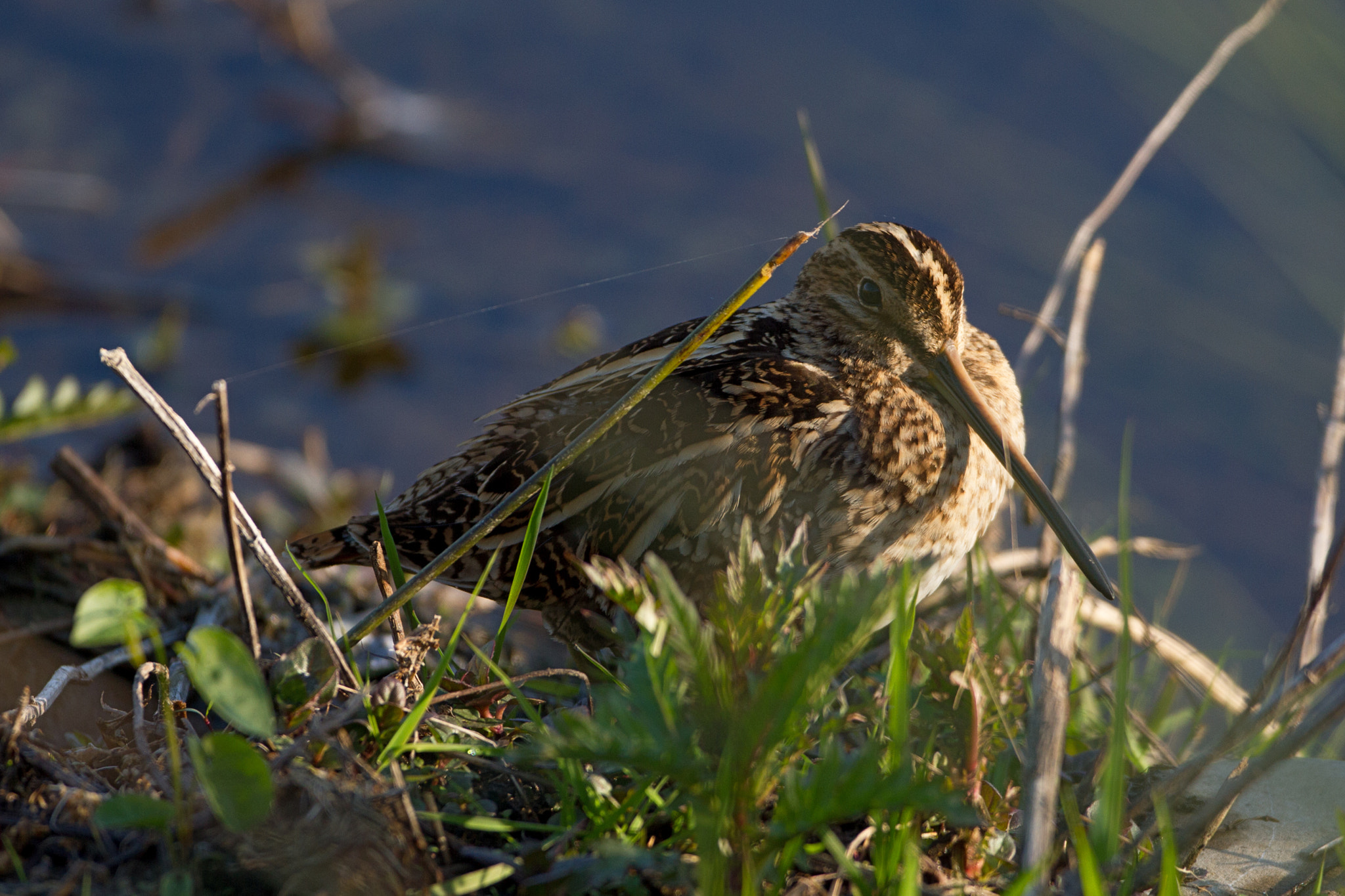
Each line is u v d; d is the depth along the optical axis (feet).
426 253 48.85
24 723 17.47
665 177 52.44
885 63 57.82
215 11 59.88
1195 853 18.10
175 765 14.85
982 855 17.04
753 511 23.99
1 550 25.64
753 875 14.35
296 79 56.75
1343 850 16.69
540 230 50.08
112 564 26.48
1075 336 27.96
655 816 16.11
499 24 60.13
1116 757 16.11
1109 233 49.98
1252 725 17.25
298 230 49.62
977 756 17.48
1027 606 25.57
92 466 34.94
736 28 59.77
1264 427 44.27
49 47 56.54
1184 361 46.47
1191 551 28.63
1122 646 18.75
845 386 25.67
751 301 46.68
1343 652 17.01
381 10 61.05
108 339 44.29
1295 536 40.70
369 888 14.76
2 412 29.37
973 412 26.04
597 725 14.49
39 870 15.02
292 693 17.88
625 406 18.65
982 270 48.32
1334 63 49.39
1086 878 14.03
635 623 22.85
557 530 24.36
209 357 44.32
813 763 17.43
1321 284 48.73
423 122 55.01
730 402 24.43
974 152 53.31
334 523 35.65
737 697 15.39
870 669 21.62
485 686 19.42
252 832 15.12
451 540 24.75
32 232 47.88
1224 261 49.60
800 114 29.81
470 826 15.99
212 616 25.23
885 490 24.48
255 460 36.63
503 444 25.34
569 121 55.52
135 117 53.98
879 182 51.90
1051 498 24.94
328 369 44.75
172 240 48.75
